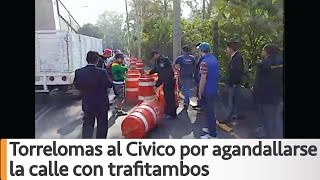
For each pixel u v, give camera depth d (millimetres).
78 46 13711
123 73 9594
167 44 26344
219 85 7758
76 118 8125
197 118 8023
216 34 9961
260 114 6105
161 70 8219
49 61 11734
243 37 9250
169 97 8156
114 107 9586
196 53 9367
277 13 9000
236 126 6555
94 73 5582
